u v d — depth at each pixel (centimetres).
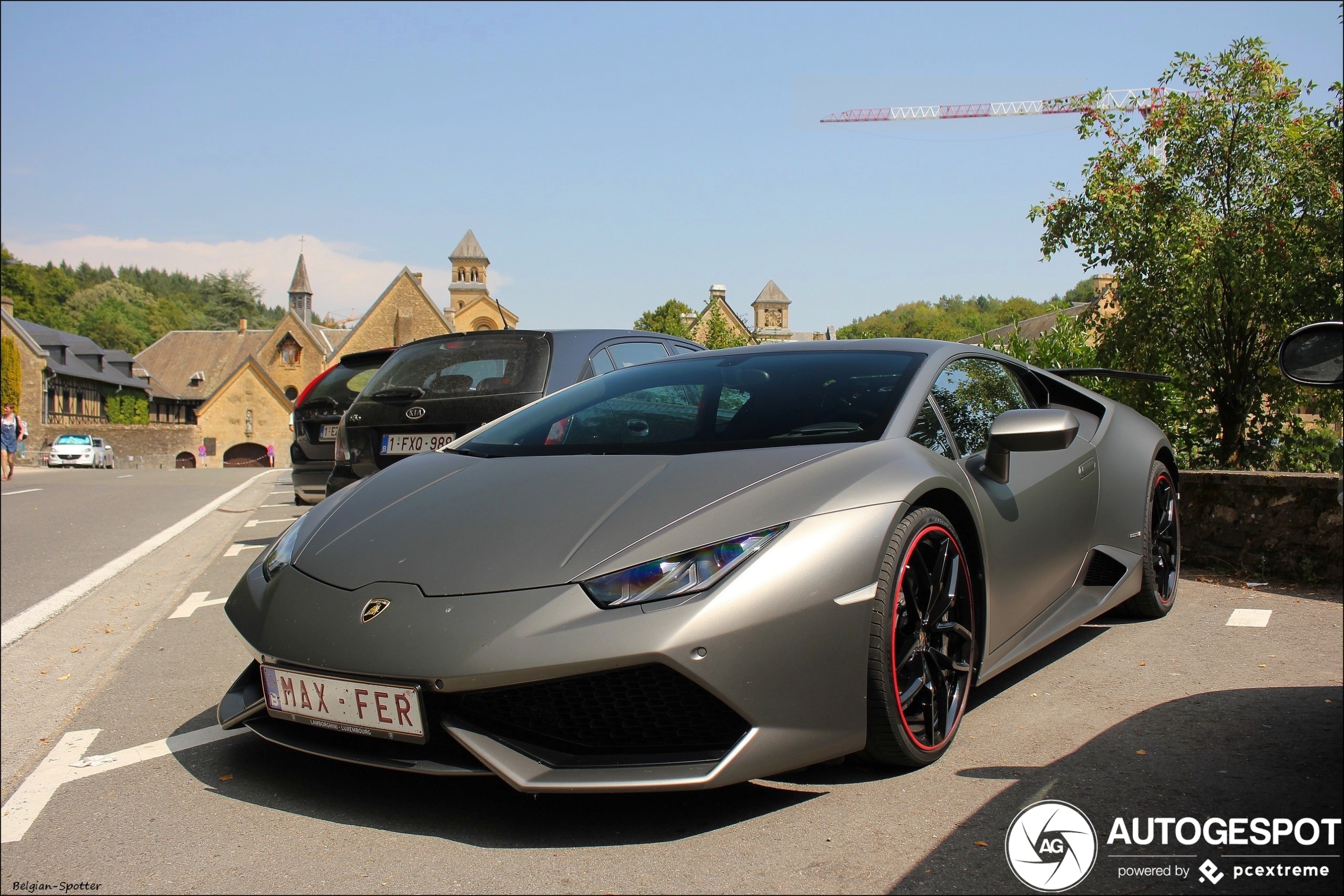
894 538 229
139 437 6681
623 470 248
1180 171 744
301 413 727
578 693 203
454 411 511
